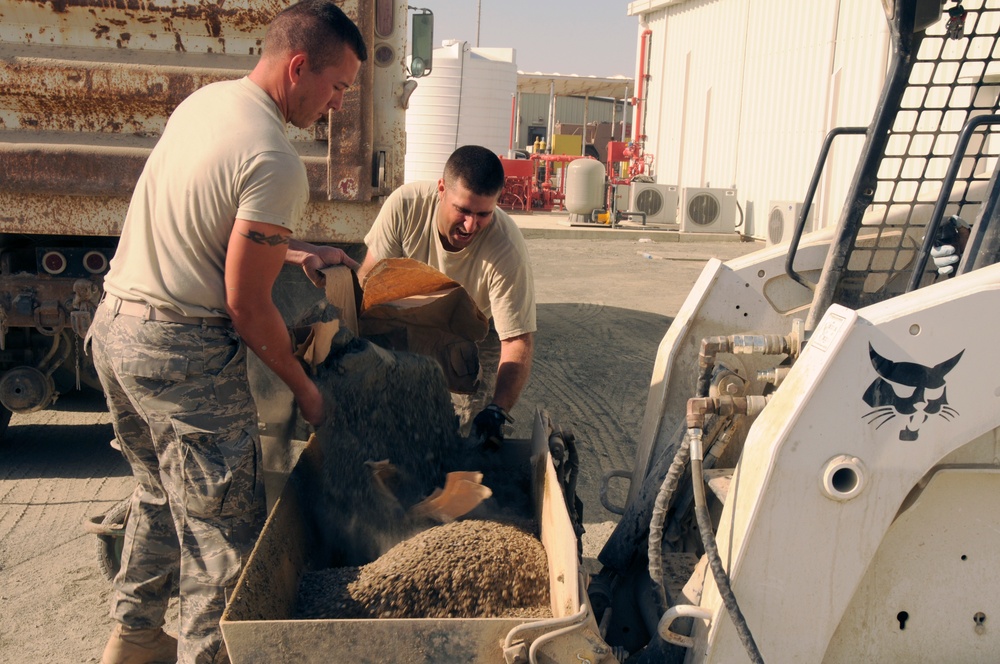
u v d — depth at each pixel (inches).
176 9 159.9
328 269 118.0
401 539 108.7
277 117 101.3
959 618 86.4
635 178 741.9
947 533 84.8
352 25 102.7
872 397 77.3
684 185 759.7
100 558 129.2
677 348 116.2
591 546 155.1
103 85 159.3
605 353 293.3
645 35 801.6
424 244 143.0
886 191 237.5
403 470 116.9
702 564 89.0
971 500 84.4
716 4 697.6
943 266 105.4
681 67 759.7
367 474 110.6
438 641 77.0
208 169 95.7
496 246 137.6
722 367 110.2
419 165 807.1
